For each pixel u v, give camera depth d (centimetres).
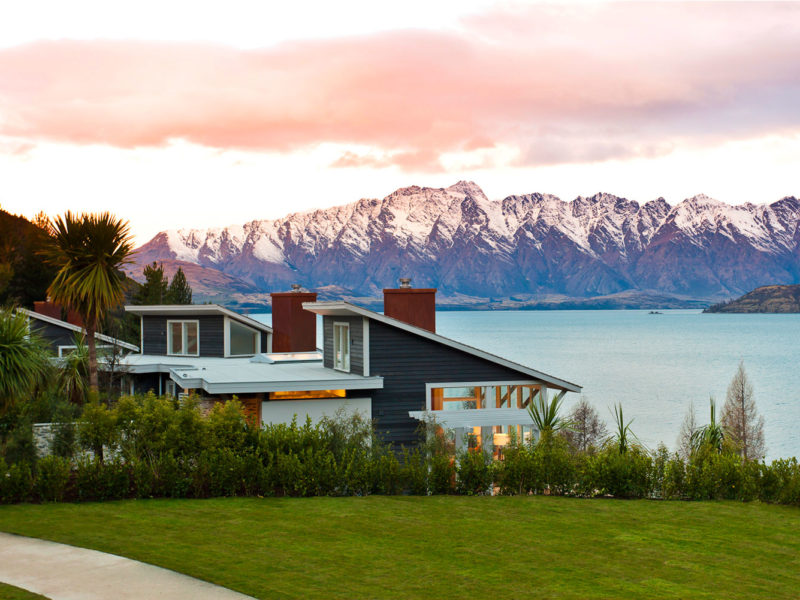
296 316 3428
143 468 1622
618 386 10725
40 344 1827
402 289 2756
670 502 1733
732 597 1062
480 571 1145
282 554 1203
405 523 1437
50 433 1827
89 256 2538
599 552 1273
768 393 10150
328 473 1706
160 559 1161
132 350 3762
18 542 1254
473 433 2280
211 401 2455
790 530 1462
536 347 19262
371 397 2369
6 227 6159
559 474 1806
